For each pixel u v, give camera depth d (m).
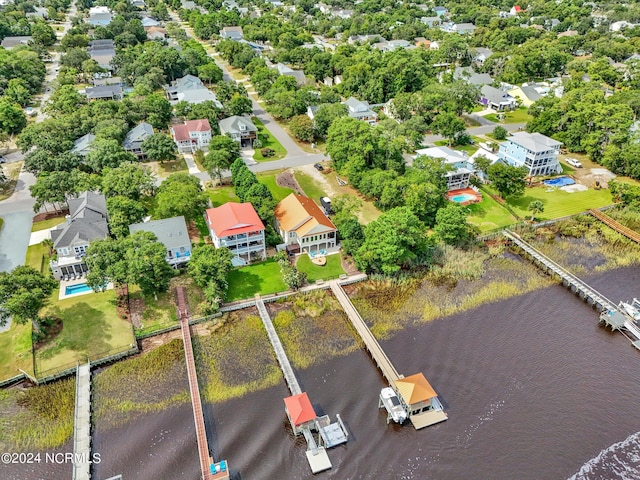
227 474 49.34
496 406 59.06
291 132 133.38
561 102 130.12
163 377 61.78
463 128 123.56
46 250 81.81
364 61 166.38
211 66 166.50
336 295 75.25
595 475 51.72
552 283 80.62
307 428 54.81
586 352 67.19
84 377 60.72
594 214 96.50
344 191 103.75
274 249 85.38
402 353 66.19
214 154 101.75
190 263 72.69
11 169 109.31
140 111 128.50
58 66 186.25
